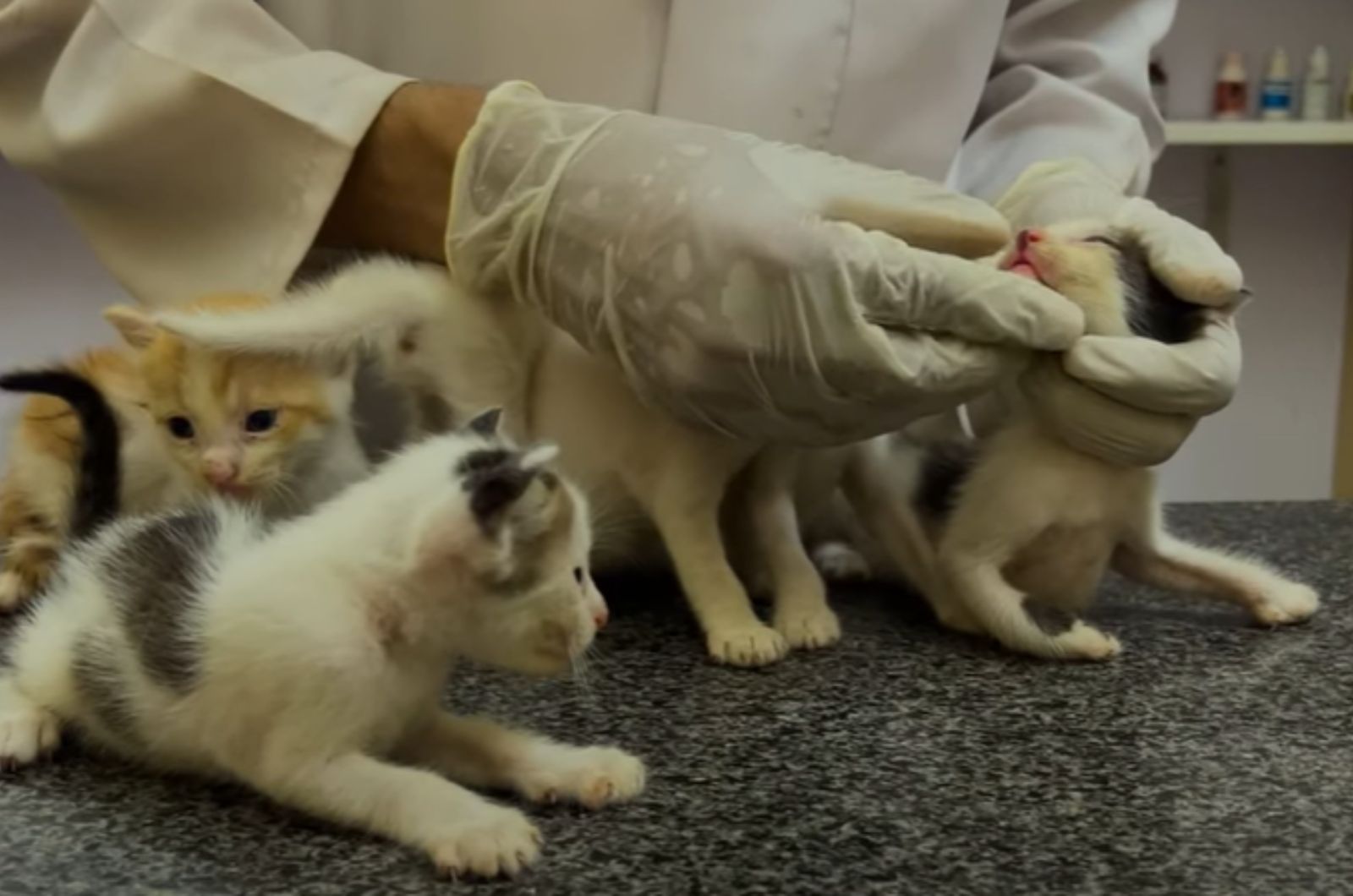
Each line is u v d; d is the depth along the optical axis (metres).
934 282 0.76
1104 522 0.87
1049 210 0.93
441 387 0.89
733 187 0.75
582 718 0.72
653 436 0.88
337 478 0.92
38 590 0.86
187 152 0.90
